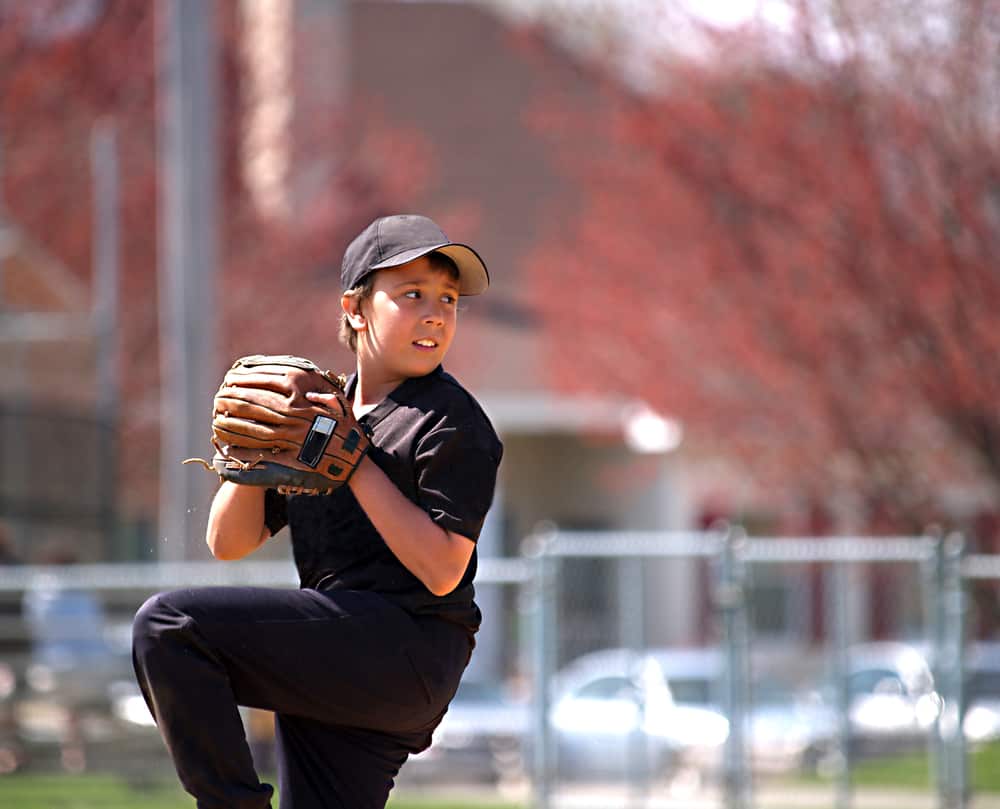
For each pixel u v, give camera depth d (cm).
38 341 6425
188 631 1212
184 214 4700
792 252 5403
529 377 9006
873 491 5706
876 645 6556
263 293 7575
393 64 10619
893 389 5391
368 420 1283
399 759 1342
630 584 4172
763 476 5991
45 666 4341
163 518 5781
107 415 6169
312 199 7975
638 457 9650
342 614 1244
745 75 5403
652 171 5622
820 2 5162
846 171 5228
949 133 5147
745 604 3994
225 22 7800
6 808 3969
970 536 5716
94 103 7531
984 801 4194
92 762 4328
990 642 5388
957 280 5147
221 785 1220
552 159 9381
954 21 5078
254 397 1200
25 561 5409
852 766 4172
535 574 4022
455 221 8850
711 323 5641
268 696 1252
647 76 5881
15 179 7500
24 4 7269
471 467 1252
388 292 1284
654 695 4734
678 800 4347
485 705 5319
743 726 3981
